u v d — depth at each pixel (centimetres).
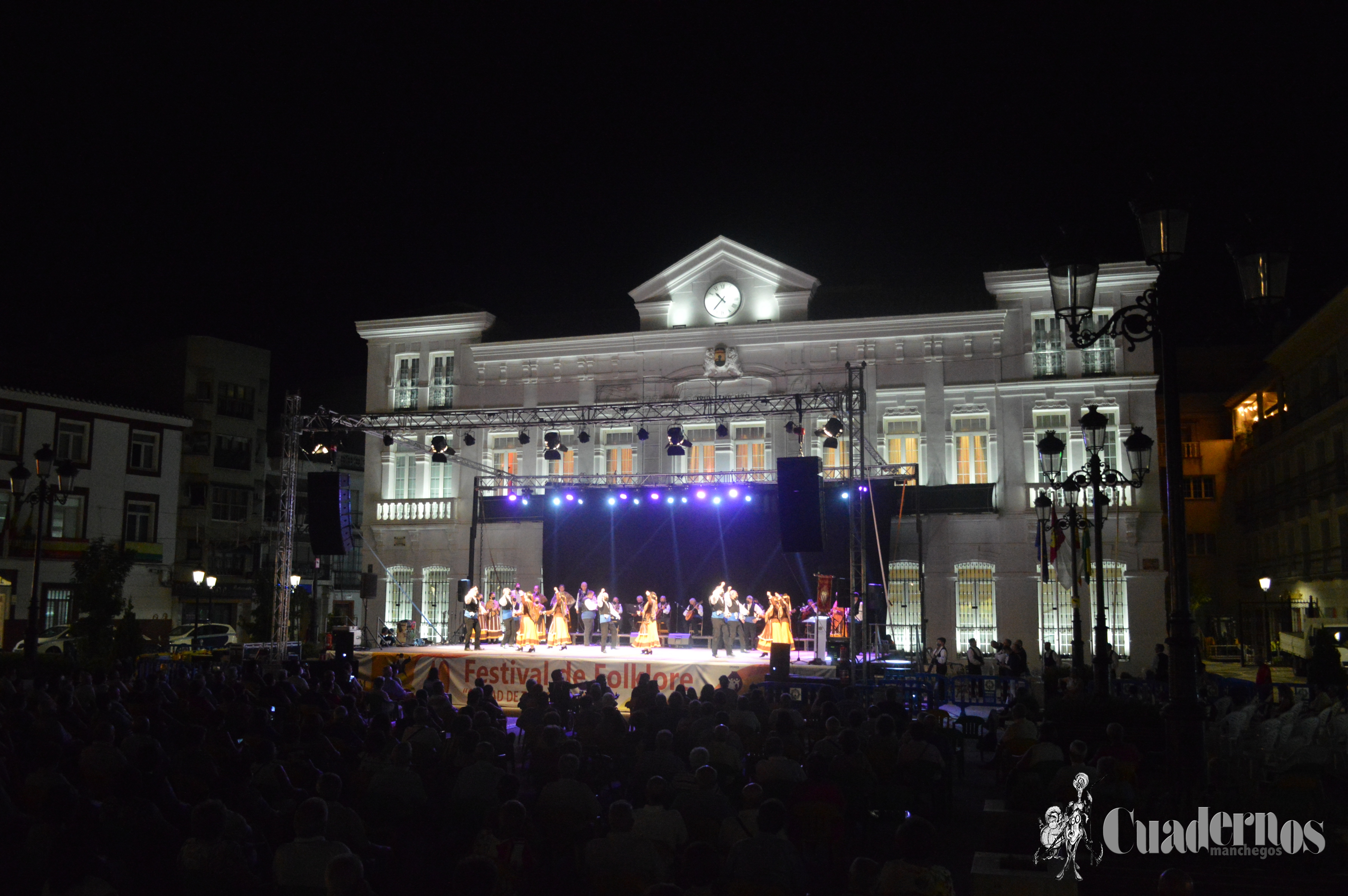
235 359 5166
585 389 3991
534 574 3925
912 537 3603
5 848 823
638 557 3781
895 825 1179
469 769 1030
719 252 3884
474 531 3656
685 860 677
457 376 4162
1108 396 3522
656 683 1973
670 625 3581
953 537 3572
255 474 5212
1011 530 3531
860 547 3394
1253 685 2389
